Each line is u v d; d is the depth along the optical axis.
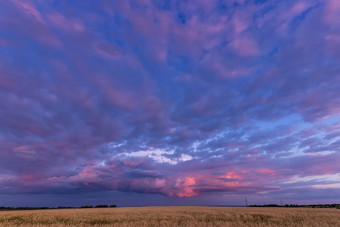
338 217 26.47
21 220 28.94
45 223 25.52
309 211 39.66
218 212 37.19
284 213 33.50
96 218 28.53
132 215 32.47
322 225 19.19
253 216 29.70
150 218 27.97
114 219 27.41
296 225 19.66
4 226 22.53
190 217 28.55
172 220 25.41
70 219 28.47
